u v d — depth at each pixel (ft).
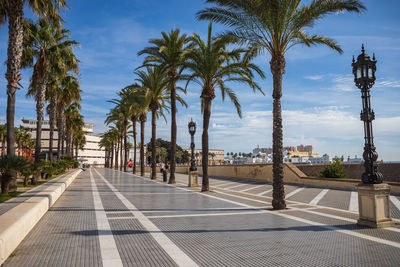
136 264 13.25
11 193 36.32
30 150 172.55
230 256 14.55
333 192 47.01
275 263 13.50
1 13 44.06
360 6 29.81
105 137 273.95
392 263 13.47
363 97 23.70
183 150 450.71
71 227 20.93
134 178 92.58
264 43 35.47
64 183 48.32
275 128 32.60
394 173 64.90
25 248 15.62
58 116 105.91
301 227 21.30
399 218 24.98
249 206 32.35
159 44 72.02
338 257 14.39
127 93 123.24
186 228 20.85
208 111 53.83
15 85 40.75
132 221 23.32
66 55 64.39
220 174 107.04
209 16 36.06
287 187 58.85
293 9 32.76
